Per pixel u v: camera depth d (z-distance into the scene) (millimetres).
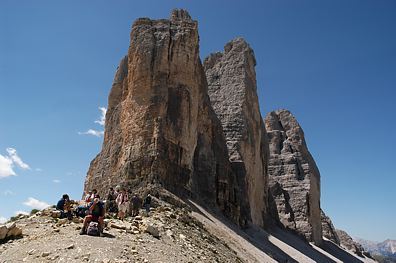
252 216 68312
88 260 13992
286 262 47344
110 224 20672
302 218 98562
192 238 25234
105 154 51438
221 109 75938
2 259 14539
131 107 45406
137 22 49781
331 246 109500
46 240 16609
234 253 29828
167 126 43625
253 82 85125
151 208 30078
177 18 53531
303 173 107250
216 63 86125
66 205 23266
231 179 57875
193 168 48531
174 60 47594
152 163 40375
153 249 17719
